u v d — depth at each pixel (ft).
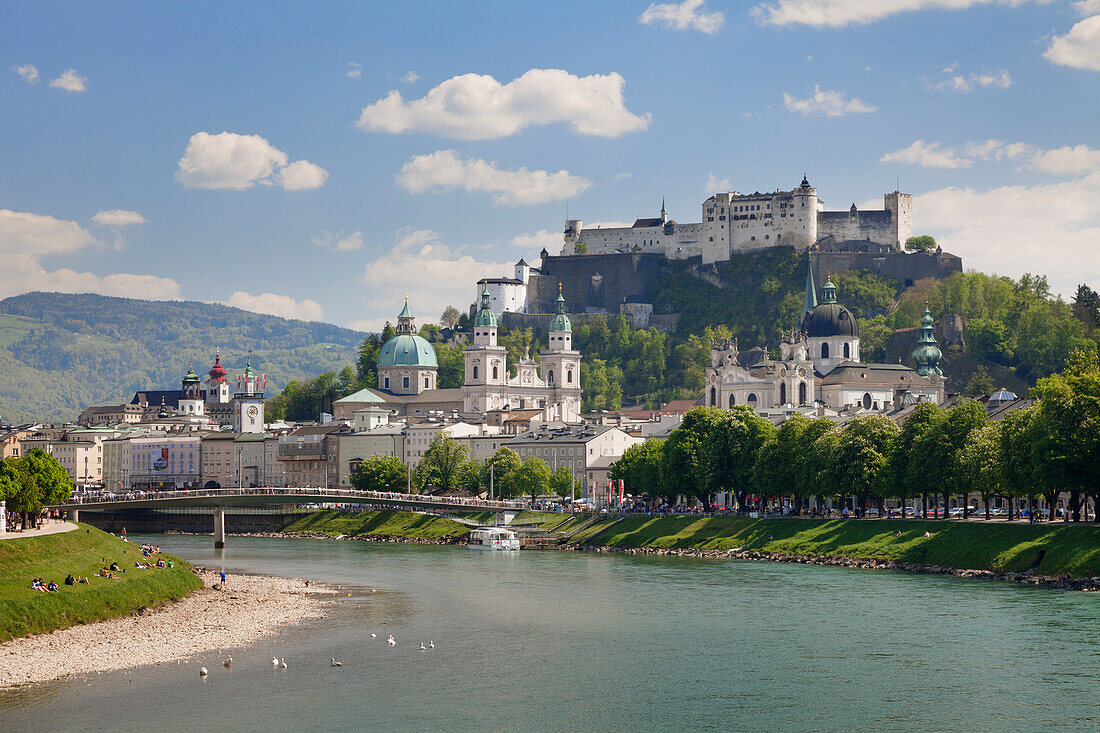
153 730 409.90
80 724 415.23
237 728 413.18
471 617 622.95
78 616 568.41
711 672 488.85
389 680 477.36
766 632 568.00
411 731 411.75
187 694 453.17
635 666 500.74
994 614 583.58
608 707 439.22
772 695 452.76
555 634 572.92
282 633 573.74
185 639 550.77
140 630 563.89
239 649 533.14
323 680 476.95
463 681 476.13
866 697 447.01
